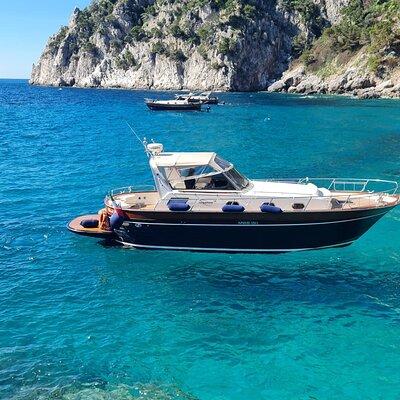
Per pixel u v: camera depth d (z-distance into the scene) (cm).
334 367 1091
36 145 4206
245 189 1711
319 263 1620
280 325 1263
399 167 3194
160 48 17162
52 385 1037
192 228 1656
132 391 1022
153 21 18850
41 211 2211
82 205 2311
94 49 19688
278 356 1132
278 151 3816
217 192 1678
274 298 1405
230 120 6228
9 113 7731
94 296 1419
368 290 1447
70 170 3117
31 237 1881
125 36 19325
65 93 14788
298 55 15488
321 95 11262
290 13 16038
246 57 15062
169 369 1090
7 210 2219
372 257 1662
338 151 3797
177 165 1692
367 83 10662
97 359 1123
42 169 3147
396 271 1566
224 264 1625
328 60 13125
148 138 4616
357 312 1324
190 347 1169
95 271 1585
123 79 18375
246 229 1634
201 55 15825
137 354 1143
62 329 1242
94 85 19275
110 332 1231
